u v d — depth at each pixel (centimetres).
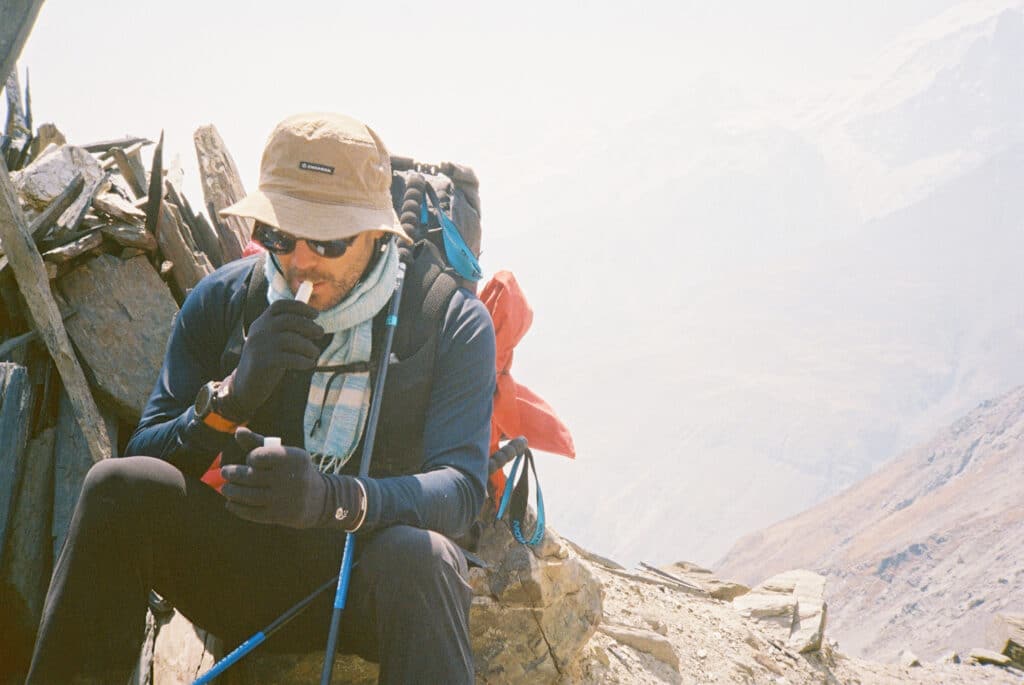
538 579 334
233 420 216
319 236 217
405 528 212
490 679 332
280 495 193
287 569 221
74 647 207
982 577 12694
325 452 229
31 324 331
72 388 321
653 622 554
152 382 346
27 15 331
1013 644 998
